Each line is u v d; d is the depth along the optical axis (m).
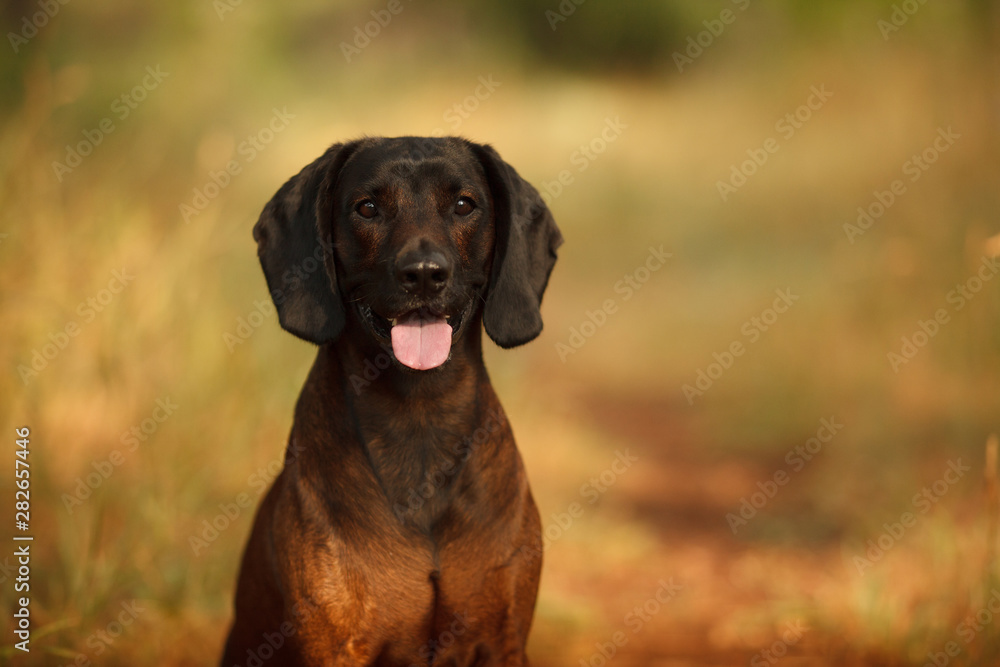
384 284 3.86
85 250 6.65
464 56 27.56
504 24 30.00
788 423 9.81
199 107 12.83
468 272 4.10
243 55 15.49
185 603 5.54
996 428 7.78
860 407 8.98
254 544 4.25
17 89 10.41
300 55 21.50
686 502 8.52
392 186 3.98
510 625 3.95
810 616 6.00
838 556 7.12
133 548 5.47
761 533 7.68
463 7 28.91
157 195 9.14
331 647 3.79
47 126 7.02
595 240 19.03
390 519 3.85
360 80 22.77
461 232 4.07
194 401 6.51
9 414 5.80
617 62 31.06
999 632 4.91
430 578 3.83
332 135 13.41
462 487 3.93
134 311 6.55
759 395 10.34
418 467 3.93
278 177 14.16
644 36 30.64
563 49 30.73
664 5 30.44
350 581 3.79
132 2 14.02
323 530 3.81
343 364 4.02
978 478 7.28
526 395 9.72
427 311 3.93
